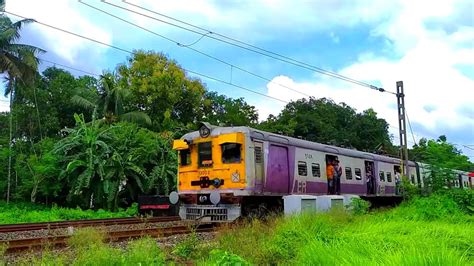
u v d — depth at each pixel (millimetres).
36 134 33031
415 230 9344
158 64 37344
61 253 8797
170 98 36375
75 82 38562
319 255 6805
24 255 9172
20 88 31922
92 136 23188
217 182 15125
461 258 6031
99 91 36844
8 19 29281
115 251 7199
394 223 10305
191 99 38438
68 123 36344
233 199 14875
